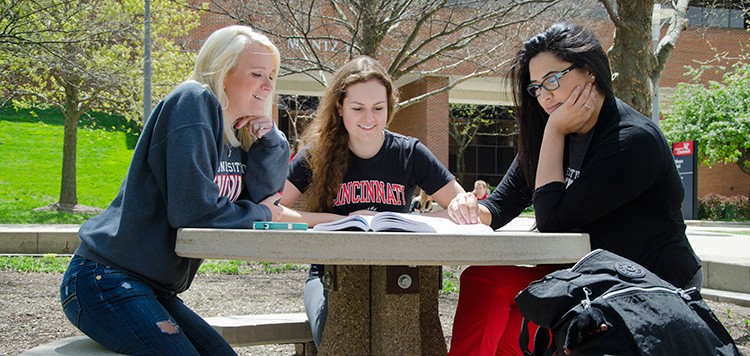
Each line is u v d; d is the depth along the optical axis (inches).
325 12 458.6
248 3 388.5
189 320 99.3
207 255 76.1
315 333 114.3
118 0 708.0
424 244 73.7
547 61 103.0
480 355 102.0
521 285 103.0
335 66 412.2
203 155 86.3
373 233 73.2
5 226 464.1
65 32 477.1
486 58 451.5
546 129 104.6
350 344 103.3
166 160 86.4
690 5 483.2
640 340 66.4
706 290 286.4
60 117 1194.0
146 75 608.1
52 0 510.6
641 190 98.0
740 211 1049.5
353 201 128.8
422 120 1042.7
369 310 104.5
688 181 879.1
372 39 364.8
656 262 99.5
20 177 885.2
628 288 71.7
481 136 1614.2
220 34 99.0
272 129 103.0
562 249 80.2
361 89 123.8
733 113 1030.4
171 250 88.7
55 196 836.0
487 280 103.0
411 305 97.8
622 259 77.0
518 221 671.1
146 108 609.0
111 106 773.9
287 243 73.4
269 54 100.8
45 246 393.7
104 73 629.6
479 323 102.7
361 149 128.6
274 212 104.7
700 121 1053.2
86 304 85.1
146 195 88.1
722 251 393.7
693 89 1080.8
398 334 97.3
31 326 197.9
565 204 99.2
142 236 87.4
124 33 609.6
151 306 85.1
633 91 272.1
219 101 96.4
